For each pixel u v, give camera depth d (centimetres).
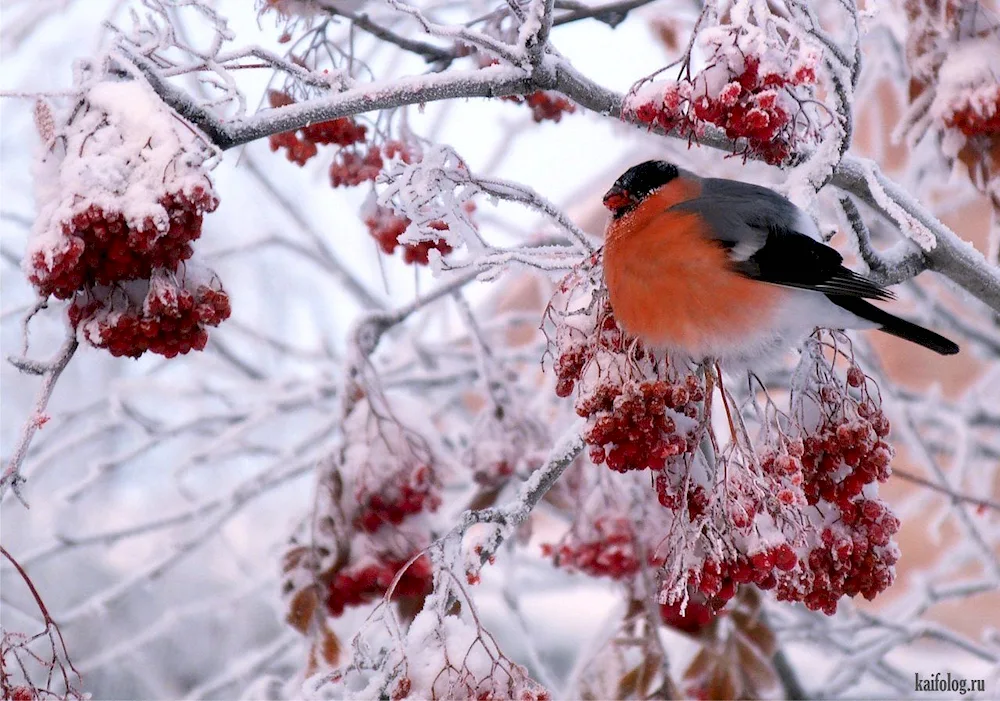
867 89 201
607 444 159
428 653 160
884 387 208
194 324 161
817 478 161
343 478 187
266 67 167
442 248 181
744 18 159
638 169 166
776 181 205
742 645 189
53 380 161
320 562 185
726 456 158
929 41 182
